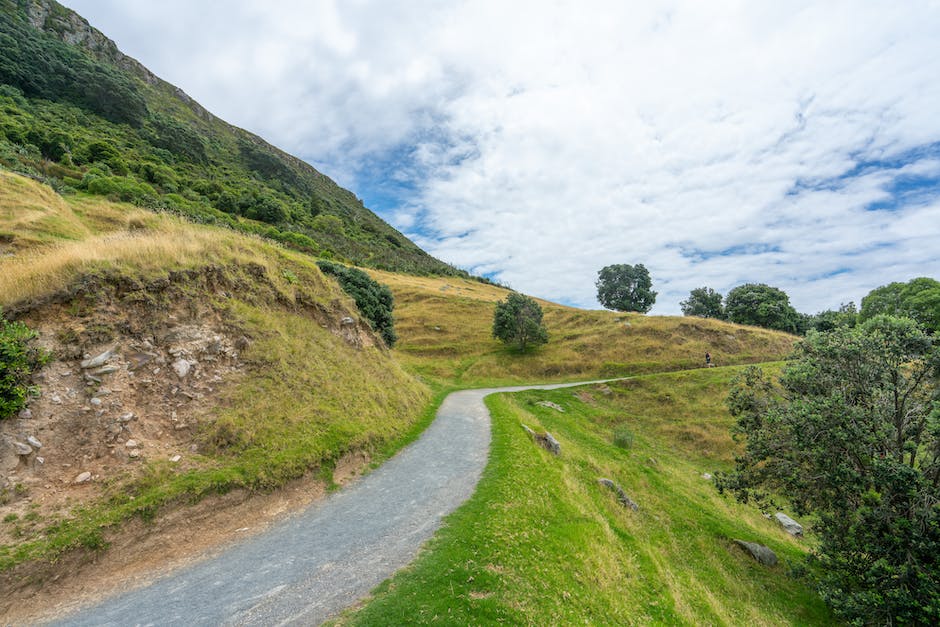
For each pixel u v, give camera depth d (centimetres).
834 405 1447
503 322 5894
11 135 6831
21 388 1007
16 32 11950
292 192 16462
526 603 782
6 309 1123
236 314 1708
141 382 1252
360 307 3859
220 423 1291
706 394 4019
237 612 714
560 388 4297
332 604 731
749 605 1374
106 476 1019
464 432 2130
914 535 1207
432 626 666
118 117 12338
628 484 2138
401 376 2750
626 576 1125
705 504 2178
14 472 926
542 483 1473
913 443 1418
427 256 16712
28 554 795
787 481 1639
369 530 1042
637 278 9956
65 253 1365
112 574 844
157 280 1485
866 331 1578
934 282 5431
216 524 1040
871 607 1251
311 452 1370
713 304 8612
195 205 7919
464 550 929
